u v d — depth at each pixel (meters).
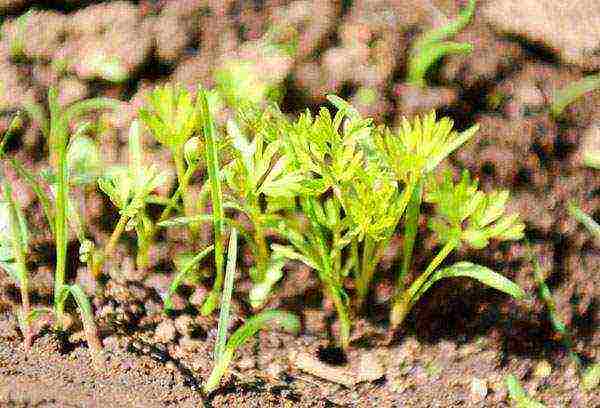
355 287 0.62
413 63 0.63
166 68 0.63
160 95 0.61
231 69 0.63
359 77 0.63
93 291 0.63
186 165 0.63
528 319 0.63
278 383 0.63
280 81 0.63
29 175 0.62
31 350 0.63
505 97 0.63
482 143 0.62
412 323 0.62
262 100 0.63
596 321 0.63
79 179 0.62
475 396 0.63
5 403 0.62
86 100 0.64
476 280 0.62
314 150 0.60
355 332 0.62
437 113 0.63
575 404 0.63
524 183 0.63
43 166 0.64
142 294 0.63
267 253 0.62
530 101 0.63
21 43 0.64
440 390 0.63
